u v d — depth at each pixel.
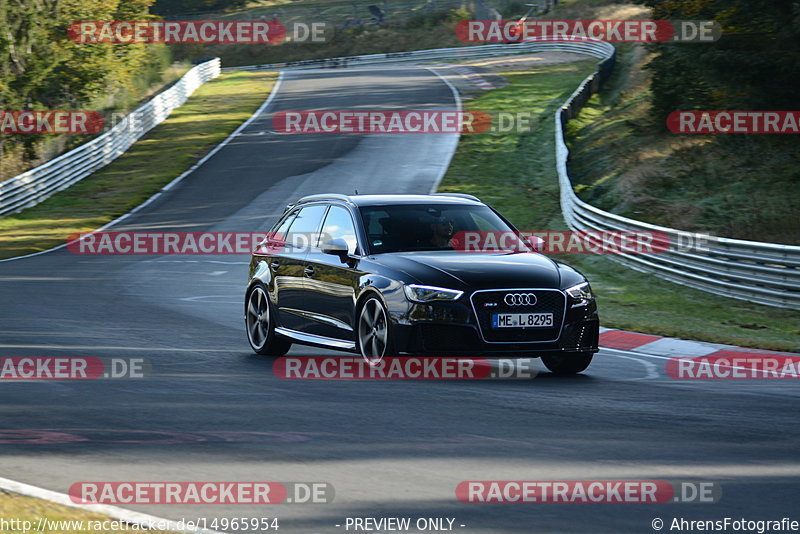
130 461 22.31
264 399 29.98
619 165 113.00
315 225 39.88
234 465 21.92
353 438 24.53
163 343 43.66
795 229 83.88
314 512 18.44
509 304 33.41
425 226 37.62
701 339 45.84
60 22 158.00
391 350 34.00
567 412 27.95
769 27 93.31
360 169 131.88
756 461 22.20
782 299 58.75
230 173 134.50
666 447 23.55
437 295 33.28
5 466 21.88
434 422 26.47
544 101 173.38
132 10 176.88
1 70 145.75
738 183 97.19
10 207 116.31
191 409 28.39
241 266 83.00
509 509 18.59
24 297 62.88
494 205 107.38
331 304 37.19
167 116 180.50
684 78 114.94
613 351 42.88
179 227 105.25
